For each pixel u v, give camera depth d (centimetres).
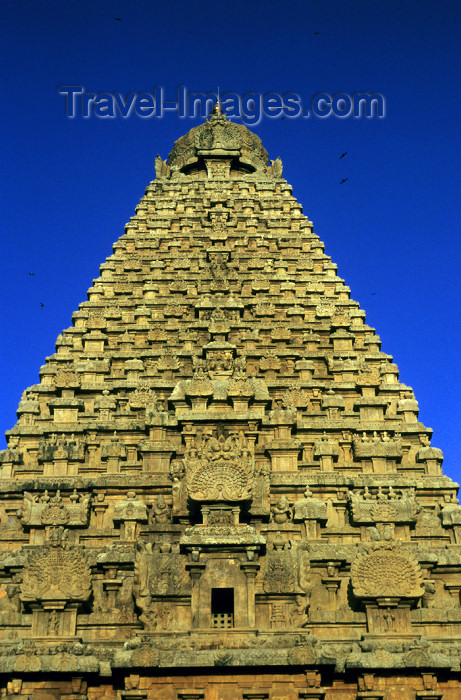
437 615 2702
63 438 3541
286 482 3225
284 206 5738
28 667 2392
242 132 6525
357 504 3084
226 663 2384
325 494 3238
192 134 6519
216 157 6347
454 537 3069
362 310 4647
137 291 4797
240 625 2600
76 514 3069
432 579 2875
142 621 2644
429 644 2508
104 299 4744
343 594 2823
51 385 3956
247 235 5297
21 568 2856
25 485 3250
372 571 2711
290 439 3391
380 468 3416
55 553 2727
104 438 3556
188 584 2695
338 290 4859
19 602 2759
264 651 2430
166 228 5444
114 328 4409
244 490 2884
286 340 4300
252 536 2727
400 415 3869
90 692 2448
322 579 2822
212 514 2861
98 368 4012
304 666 2392
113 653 2558
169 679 2400
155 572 2717
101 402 3734
